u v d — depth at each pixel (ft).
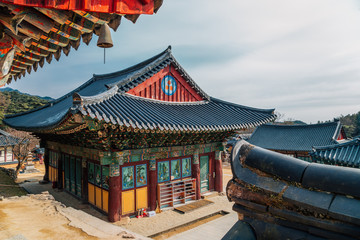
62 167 71.67
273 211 7.13
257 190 7.52
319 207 6.25
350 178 6.25
